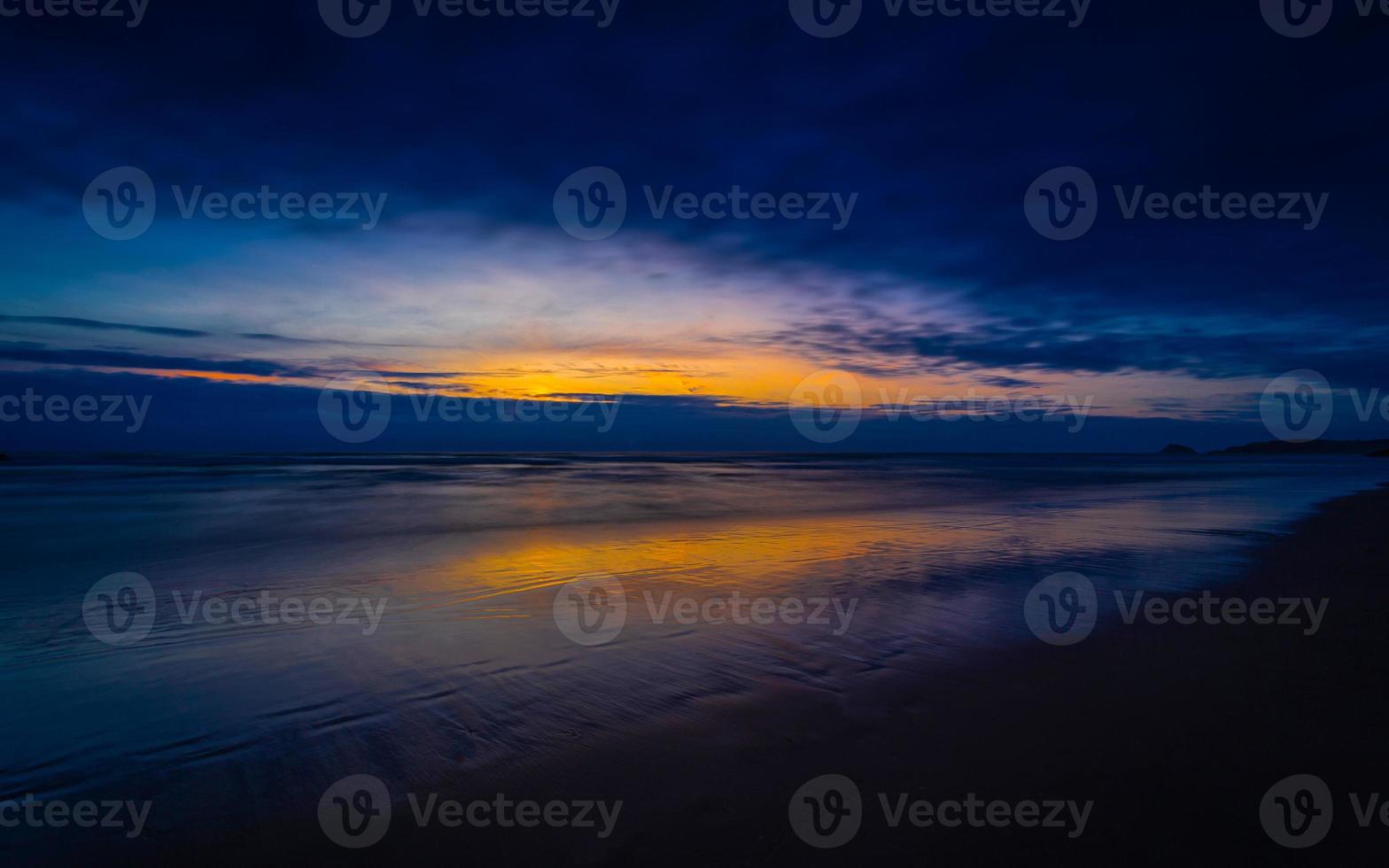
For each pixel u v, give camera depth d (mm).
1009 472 42344
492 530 12047
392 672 4695
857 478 32750
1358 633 5586
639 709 4102
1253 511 15492
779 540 10797
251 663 4863
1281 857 2691
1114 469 50812
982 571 8156
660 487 24531
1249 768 3359
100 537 10750
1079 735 3717
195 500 17391
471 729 3826
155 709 4086
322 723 3906
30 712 4023
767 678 4590
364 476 30219
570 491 22156
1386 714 3984
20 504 16047
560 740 3686
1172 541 10602
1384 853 2707
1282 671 4684
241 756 3521
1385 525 12555
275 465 43406
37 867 2613
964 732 3768
